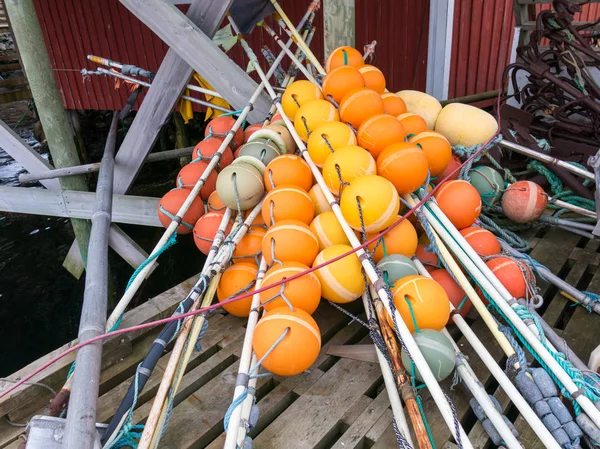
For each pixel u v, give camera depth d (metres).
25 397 2.01
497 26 5.92
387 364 1.85
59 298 4.99
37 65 3.56
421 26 6.00
